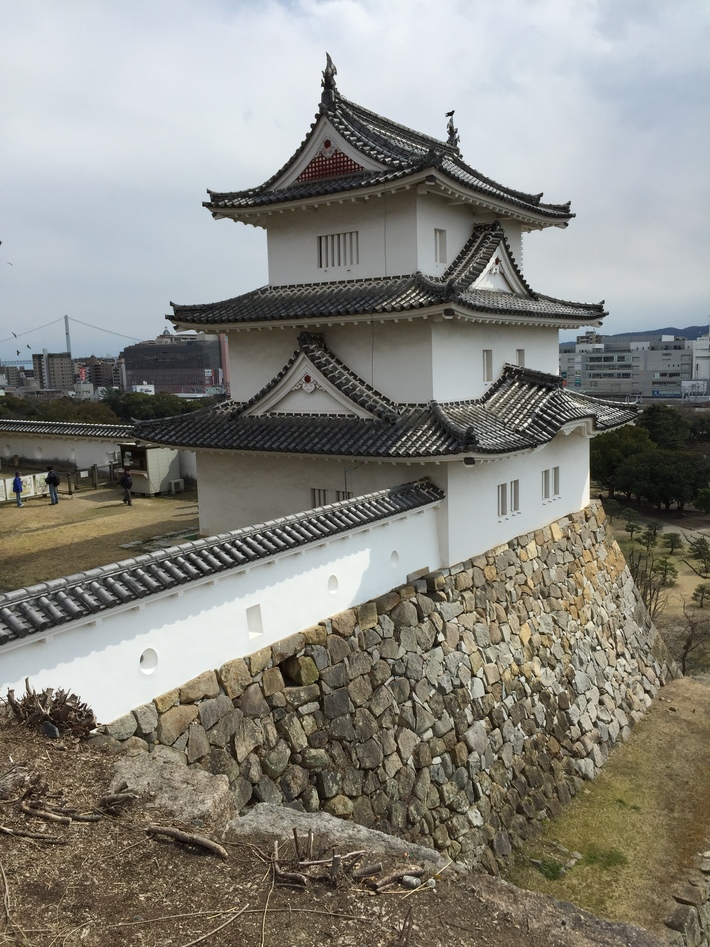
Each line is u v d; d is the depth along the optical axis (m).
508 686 17.69
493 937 6.25
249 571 11.84
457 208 20.05
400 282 18.30
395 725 14.33
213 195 20.33
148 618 10.22
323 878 6.61
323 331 19.39
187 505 28.80
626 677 23.44
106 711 9.66
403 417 17.55
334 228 19.48
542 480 22.14
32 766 7.73
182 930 5.85
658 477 72.69
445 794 14.87
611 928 6.68
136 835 6.98
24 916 5.82
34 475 30.77
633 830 16.66
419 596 15.98
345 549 14.08
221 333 21.14
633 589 27.34
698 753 20.48
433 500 16.41
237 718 11.38
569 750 18.92
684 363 174.62
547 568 21.50
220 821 7.50
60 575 19.23
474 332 19.36
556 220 23.09
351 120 19.80
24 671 8.74
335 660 13.41
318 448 16.98
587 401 25.23
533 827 16.47
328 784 12.57
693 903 14.02
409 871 6.82
